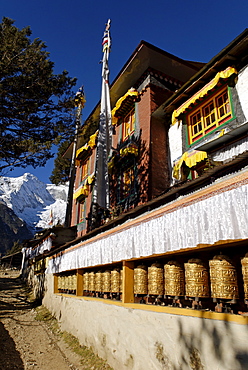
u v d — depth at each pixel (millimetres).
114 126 16453
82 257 8594
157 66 14234
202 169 10688
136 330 4977
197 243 3869
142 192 12344
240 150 7871
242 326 2994
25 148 11492
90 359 6316
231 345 3062
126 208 13406
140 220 5457
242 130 7582
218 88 10328
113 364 5535
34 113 11344
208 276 4348
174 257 5152
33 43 11227
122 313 5594
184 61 13828
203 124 10984
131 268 5945
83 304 7992
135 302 5840
